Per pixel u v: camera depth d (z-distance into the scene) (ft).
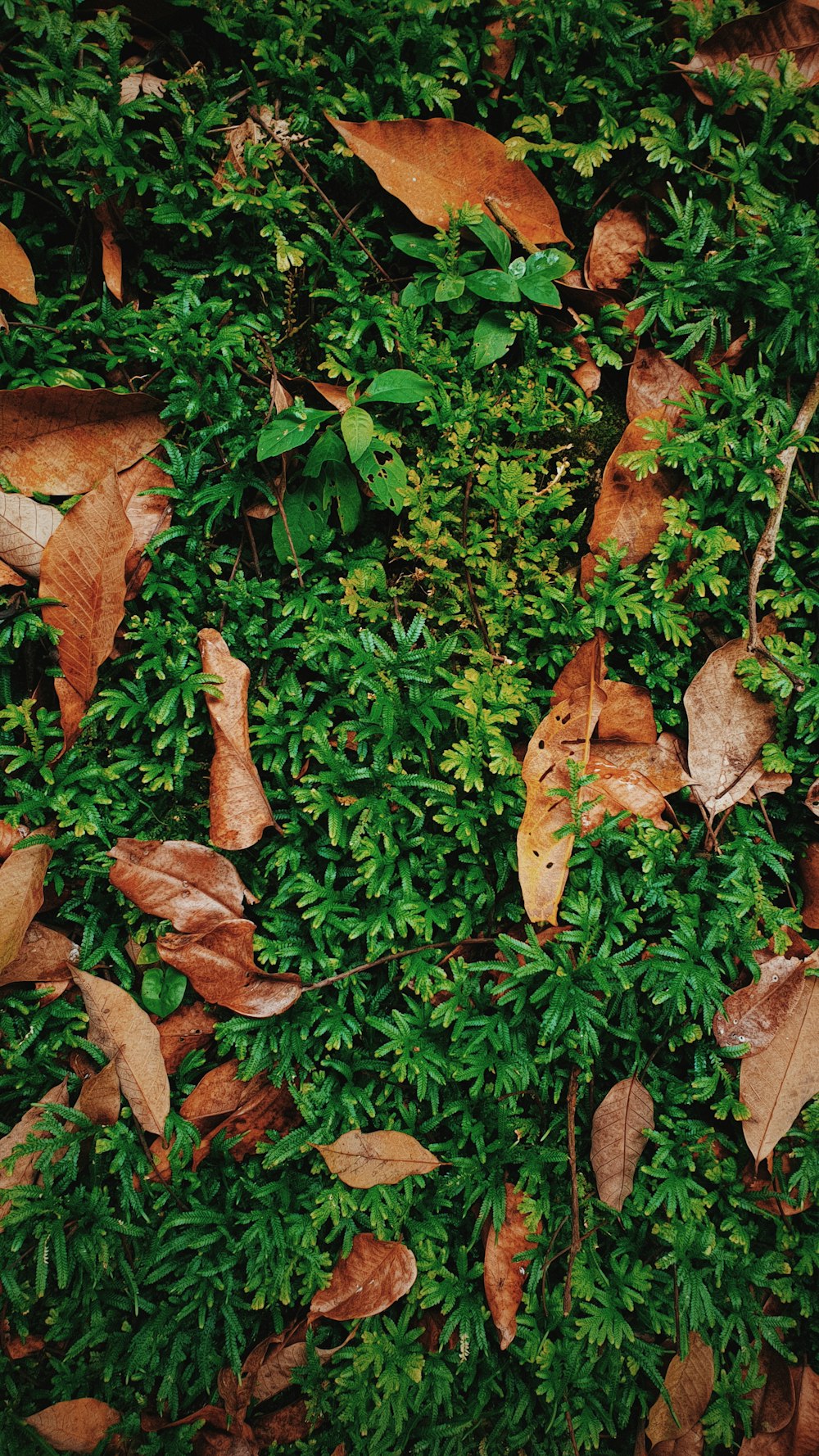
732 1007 6.51
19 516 6.12
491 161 6.67
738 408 6.81
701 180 6.91
